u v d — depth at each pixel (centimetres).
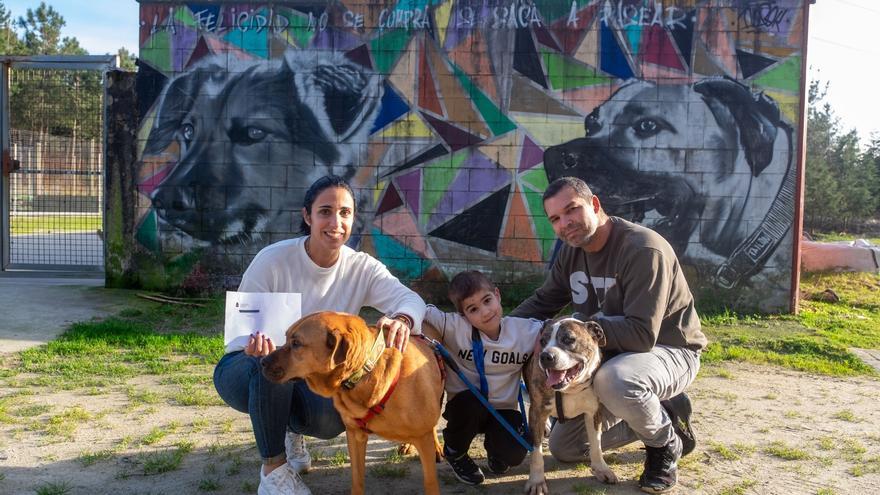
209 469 378
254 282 346
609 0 865
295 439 382
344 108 891
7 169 985
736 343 729
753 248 865
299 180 898
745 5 855
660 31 862
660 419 349
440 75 880
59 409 477
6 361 599
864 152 2695
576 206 361
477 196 885
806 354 692
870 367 642
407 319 330
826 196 2378
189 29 896
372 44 884
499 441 371
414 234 892
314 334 286
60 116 980
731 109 861
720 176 864
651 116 867
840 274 1109
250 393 327
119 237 919
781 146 858
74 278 991
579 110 872
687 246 870
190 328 746
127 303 845
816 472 389
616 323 350
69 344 644
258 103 896
